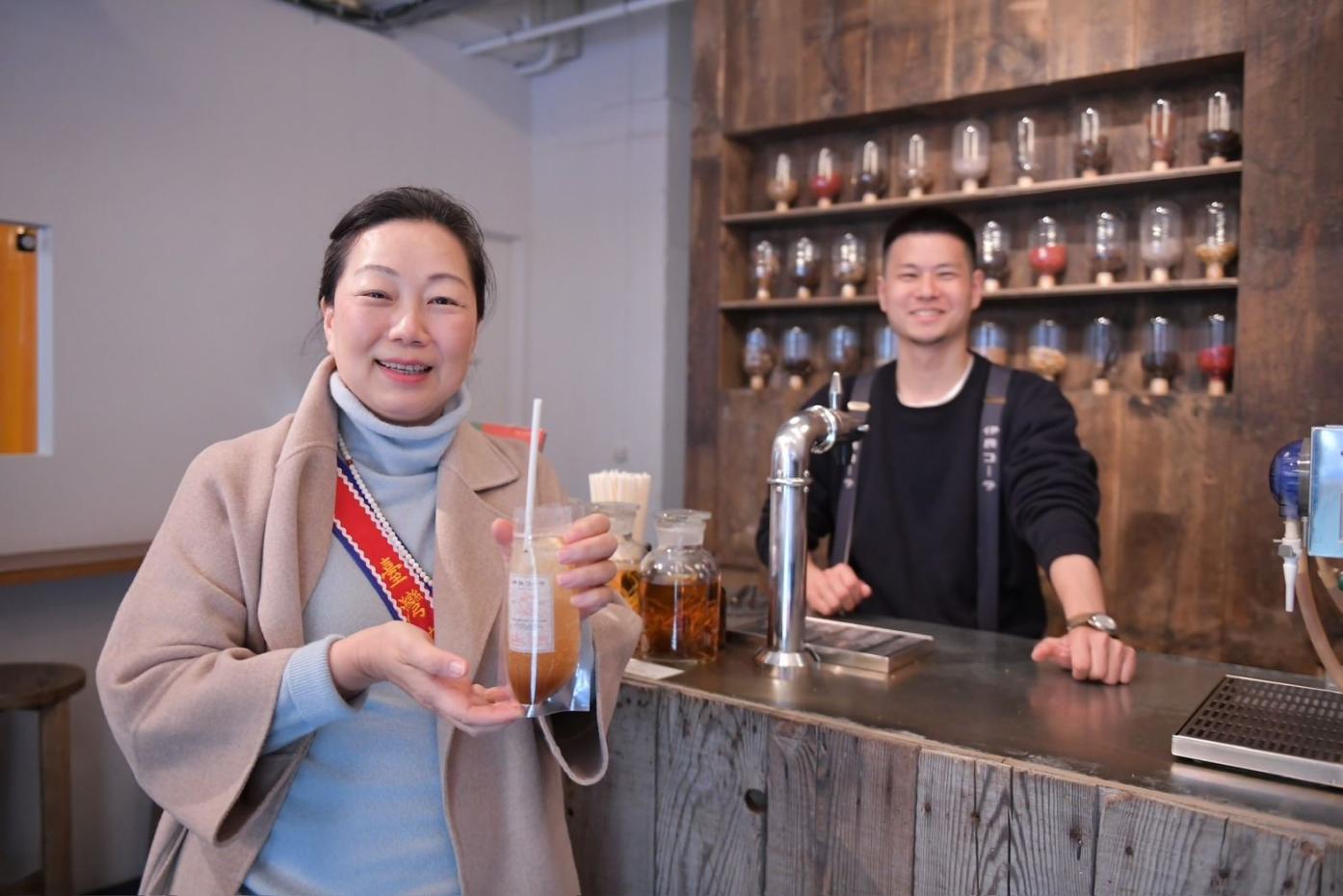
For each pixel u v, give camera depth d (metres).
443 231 1.15
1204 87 2.93
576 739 1.18
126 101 3.40
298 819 1.09
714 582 1.60
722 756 1.37
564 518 1.06
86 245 3.30
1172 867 1.03
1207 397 2.78
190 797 1.01
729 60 3.62
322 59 4.01
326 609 1.11
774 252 3.66
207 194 3.64
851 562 2.36
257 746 0.99
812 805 1.29
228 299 3.72
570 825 1.54
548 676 1.02
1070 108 3.16
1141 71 2.88
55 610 3.25
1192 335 3.01
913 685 1.47
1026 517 2.02
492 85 4.73
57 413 3.25
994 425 2.19
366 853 1.09
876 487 2.32
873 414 2.36
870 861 1.24
